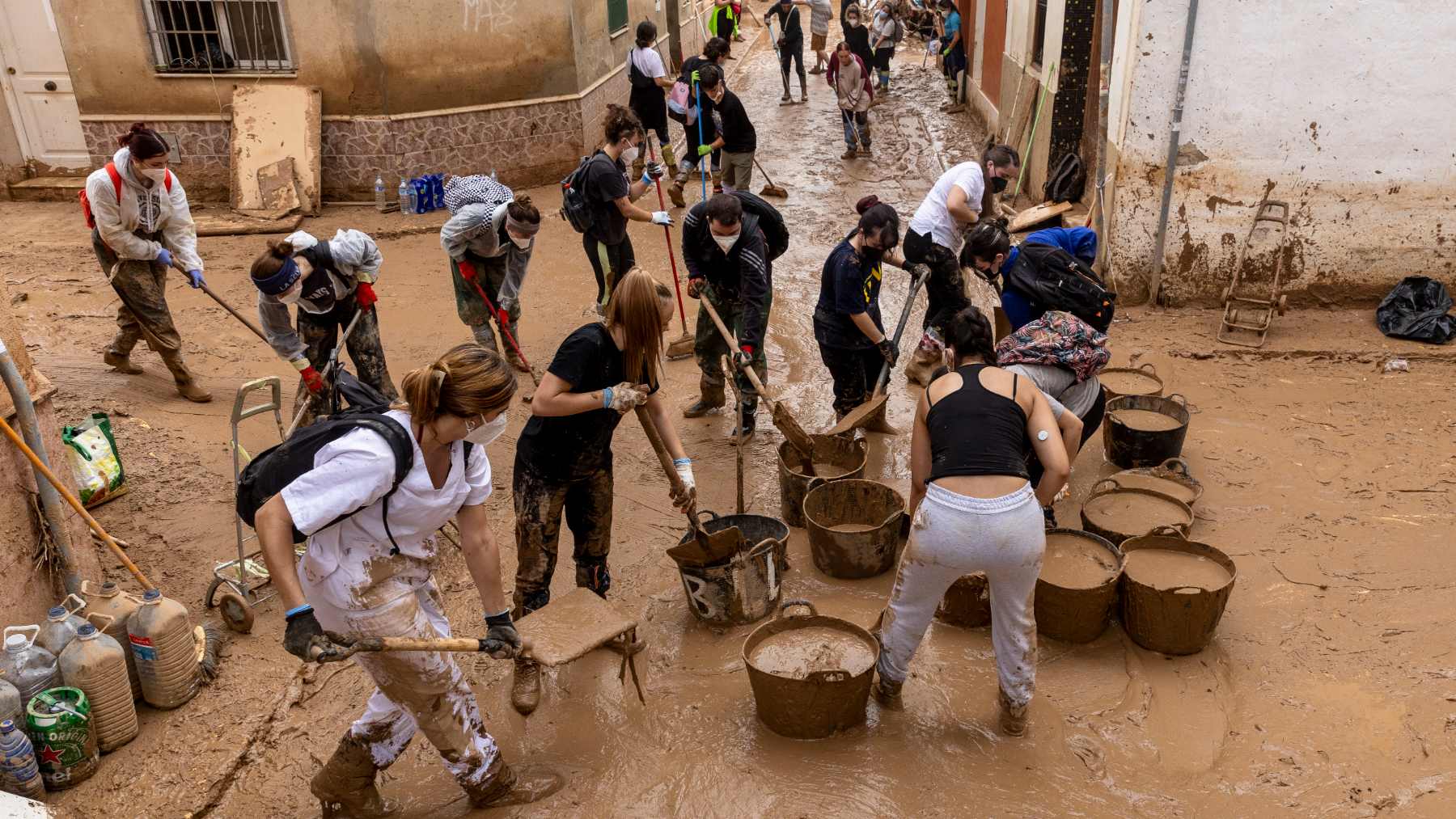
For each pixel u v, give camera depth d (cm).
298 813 366
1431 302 737
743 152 1006
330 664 439
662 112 1197
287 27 1082
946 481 349
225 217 1086
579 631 367
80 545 455
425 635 317
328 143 1128
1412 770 363
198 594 482
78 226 1082
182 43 1098
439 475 309
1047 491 366
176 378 670
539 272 943
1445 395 651
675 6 1689
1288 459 581
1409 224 753
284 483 288
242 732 397
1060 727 390
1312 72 722
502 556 512
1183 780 364
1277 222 763
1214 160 754
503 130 1183
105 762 385
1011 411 360
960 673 421
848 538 475
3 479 409
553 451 403
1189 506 501
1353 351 711
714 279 612
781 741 387
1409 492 542
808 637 411
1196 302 797
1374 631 437
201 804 365
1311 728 385
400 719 341
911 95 1759
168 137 1124
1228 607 459
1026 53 1166
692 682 423
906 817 351
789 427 517
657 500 569
